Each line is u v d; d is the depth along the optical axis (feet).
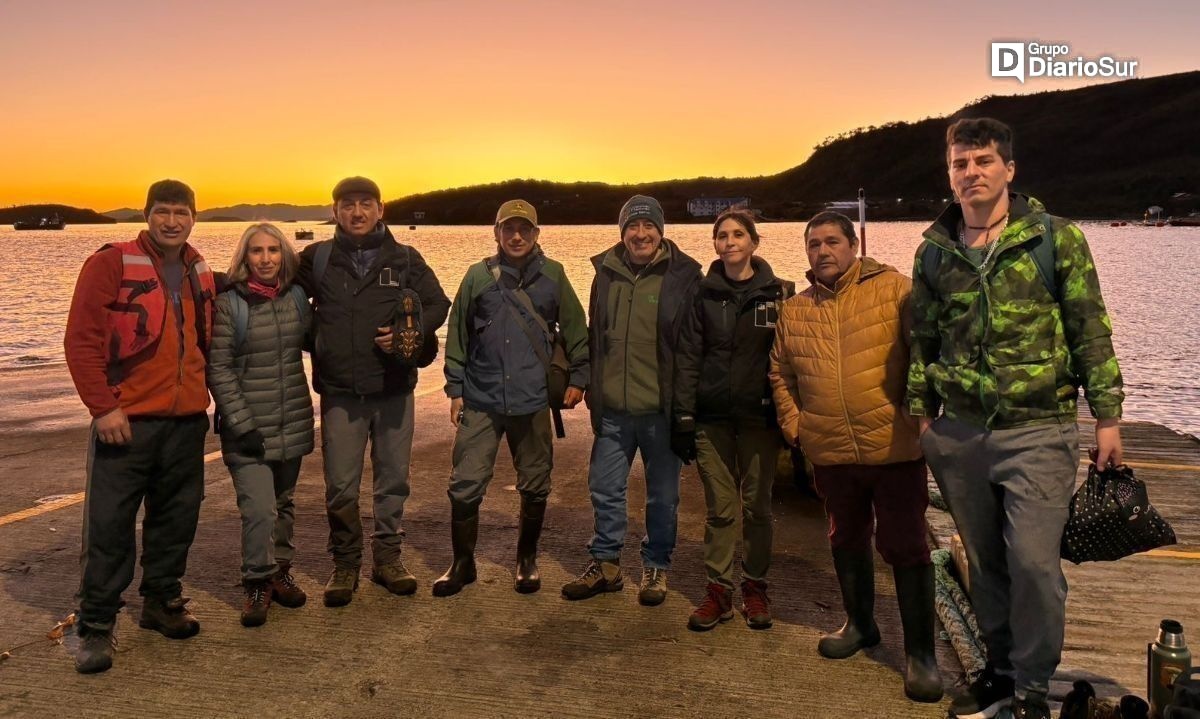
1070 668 9.44
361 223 11.80
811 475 16.97
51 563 13.76
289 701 9.32
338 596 11.93
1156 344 61.77
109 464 10.19
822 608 11.87
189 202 10.43
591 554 12.58
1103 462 7.52
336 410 12.09
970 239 8.21
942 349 8.37
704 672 9.95
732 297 10.85
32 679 9.87
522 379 12.16
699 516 16.34
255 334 11.18
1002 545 8.42
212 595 12.39
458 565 12.60
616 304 11.91
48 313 94.12
